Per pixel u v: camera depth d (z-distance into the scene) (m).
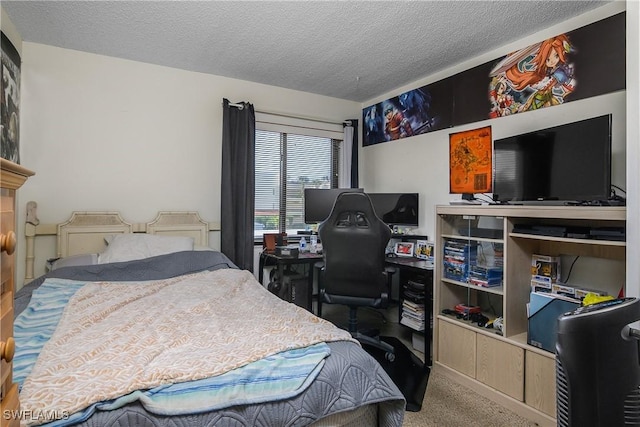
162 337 1.35
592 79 2.15
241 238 3.35
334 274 2.31
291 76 3.38
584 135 1.87
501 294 2.16
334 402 1.19
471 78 2.91
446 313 2.53
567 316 0.81
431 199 3.27
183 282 2.32
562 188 1.99
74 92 2.84
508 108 2.62
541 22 2.32
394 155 3.71
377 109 3.95
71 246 2.79
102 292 2.03
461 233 2.48
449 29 2.44
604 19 2.10
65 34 2.57
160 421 0.96
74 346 1.25
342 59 2.97
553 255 2.22
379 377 1.31
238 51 2.85
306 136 3.93
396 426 1.30
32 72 2.69
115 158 2.99
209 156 3.38
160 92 3.16
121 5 2.20
